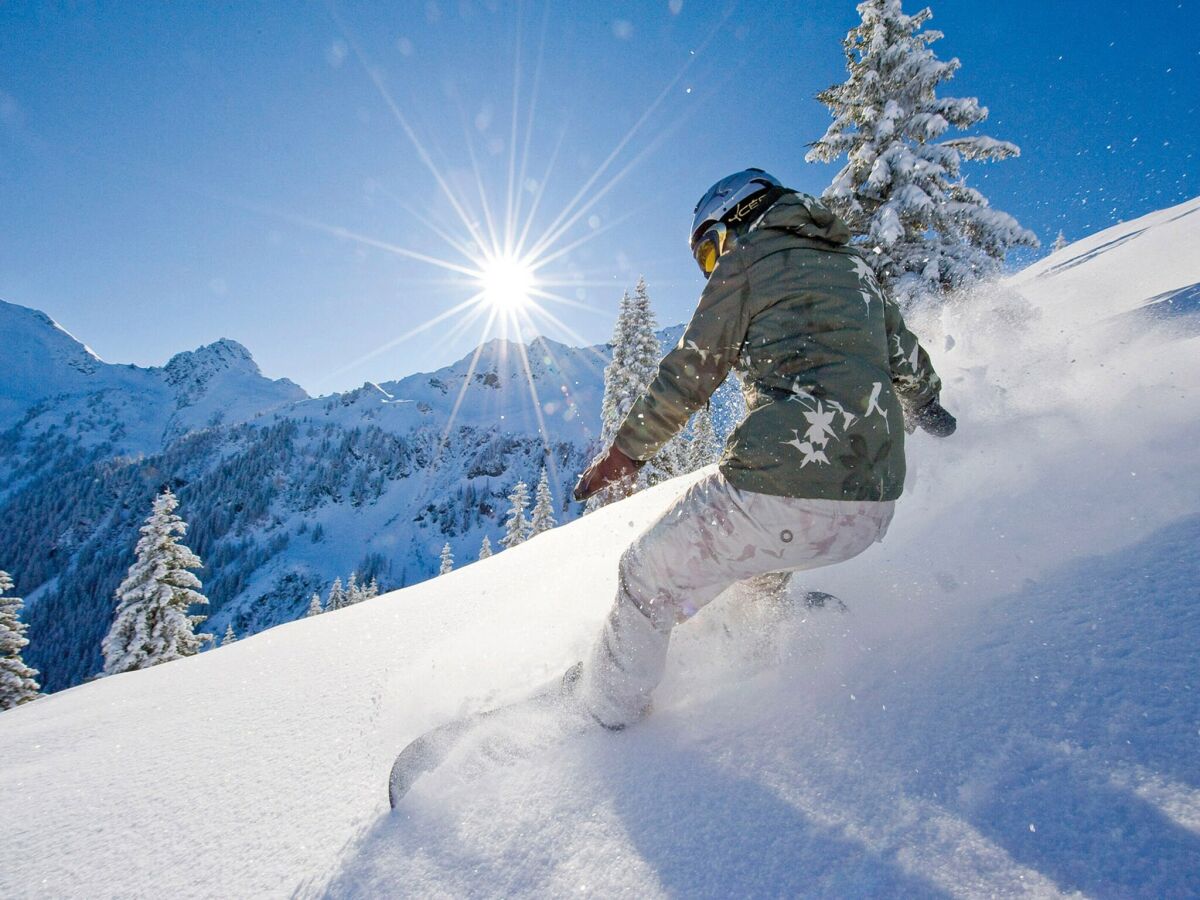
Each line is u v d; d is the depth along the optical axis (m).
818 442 1.25
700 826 0.97
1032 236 10.69
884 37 11.55
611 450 1.57
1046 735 0.91
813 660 1.37
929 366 1.73
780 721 1.18
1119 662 1.00
